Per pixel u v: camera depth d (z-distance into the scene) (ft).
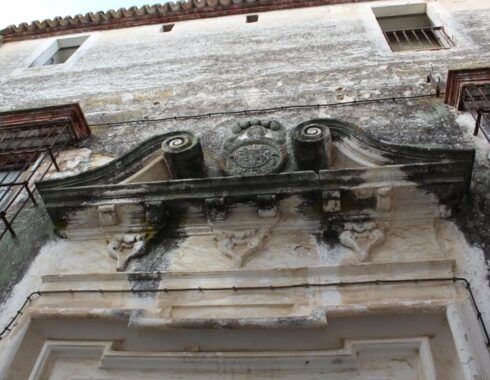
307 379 10.82
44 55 33.78
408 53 25.12
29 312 12.10
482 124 17.57
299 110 21.01
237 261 13.03
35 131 20.35
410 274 11.80
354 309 10.85
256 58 27.20
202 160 16.24
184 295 12.26
